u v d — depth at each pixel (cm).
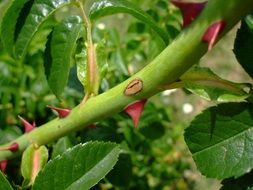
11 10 12
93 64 12
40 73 21
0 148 12
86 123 12
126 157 16
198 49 9
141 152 24
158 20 22
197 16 9
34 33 12
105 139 16
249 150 10
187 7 9
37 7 12
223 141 10
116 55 21
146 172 27
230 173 10
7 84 21
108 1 12
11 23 12
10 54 12
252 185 10
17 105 21
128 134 20
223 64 57
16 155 13
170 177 30
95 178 10
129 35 23
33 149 12
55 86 12
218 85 10
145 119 21
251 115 10
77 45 12
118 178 16
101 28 23
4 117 20
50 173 10
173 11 22
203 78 10
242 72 57
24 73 21
